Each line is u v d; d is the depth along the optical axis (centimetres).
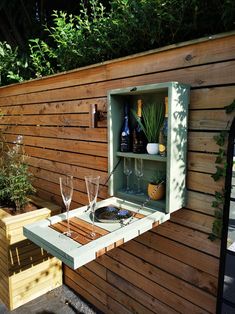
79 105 223
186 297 163
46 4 404
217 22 144
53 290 258
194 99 145
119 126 173
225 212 139
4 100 333
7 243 221
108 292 221
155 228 176
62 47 235
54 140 258
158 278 178
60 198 261
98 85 203
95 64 201
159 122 157
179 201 150
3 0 384
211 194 145
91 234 132
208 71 138
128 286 202
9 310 231
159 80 161
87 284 241
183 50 147
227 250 142
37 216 235
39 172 287
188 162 152
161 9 154
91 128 215
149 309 187
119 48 192
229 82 131
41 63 295
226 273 145
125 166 177
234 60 128
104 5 307
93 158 217
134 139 169
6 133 338
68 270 261
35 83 272
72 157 239
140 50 183
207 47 137
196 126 146
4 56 326
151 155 151
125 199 174
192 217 155
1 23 416
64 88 237
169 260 170
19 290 233
